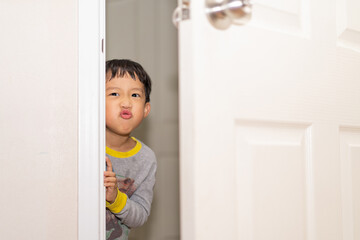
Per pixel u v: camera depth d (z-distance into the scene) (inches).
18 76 41.4
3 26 41.4
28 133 41.3
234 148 26.7
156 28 80.5
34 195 41.1
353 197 34.9
